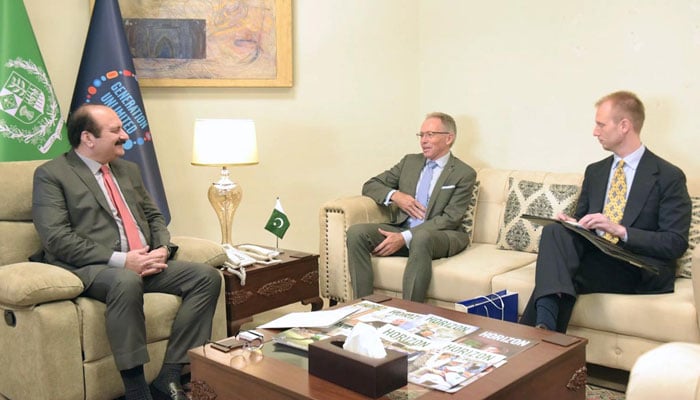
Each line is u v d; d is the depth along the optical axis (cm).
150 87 362
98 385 241
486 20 375
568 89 348
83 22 348
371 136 404
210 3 364
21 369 236
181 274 264
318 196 399
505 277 280
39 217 255
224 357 188
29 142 310
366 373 159
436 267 303
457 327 209
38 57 316
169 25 361
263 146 386
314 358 173
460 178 334
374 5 395
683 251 262
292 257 321
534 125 363
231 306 289
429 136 338
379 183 356
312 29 387
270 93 383
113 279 239
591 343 259
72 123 268
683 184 268
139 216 284
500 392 163
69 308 233
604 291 259
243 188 385
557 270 253
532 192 326
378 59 399
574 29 343
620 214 278
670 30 312
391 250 321
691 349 126
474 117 387
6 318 237
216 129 317
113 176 281
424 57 404
